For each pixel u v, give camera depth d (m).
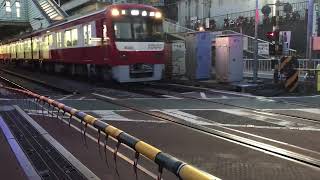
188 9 49.69
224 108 13.26
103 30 20.66
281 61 17.14
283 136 9.28
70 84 22.86
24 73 35.16
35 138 9.04
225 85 18.70
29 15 53.66
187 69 22.44
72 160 7.31
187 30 36.91
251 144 8.57
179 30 37.38
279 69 17.42
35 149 8.09
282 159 7.54
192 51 22.00
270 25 34.41
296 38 32.59
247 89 17.47
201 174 3.22
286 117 11.53
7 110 12.91
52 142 8.62
